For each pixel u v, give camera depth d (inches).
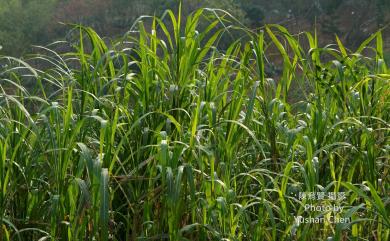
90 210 121.7
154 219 129.9
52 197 125.6
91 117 125.7
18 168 132.6
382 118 158.9
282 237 131.6
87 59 153.0
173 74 147.1
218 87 152.3
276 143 151.2
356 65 168.4
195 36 147.0
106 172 115.8
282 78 159.5
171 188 118.4
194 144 130.0
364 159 141.4
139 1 964.6
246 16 989.2
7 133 136.5
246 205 129.2
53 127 137.8
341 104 152.2
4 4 968.9
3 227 123.3
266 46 160.4
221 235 125.0
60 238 124.0
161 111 140.0
